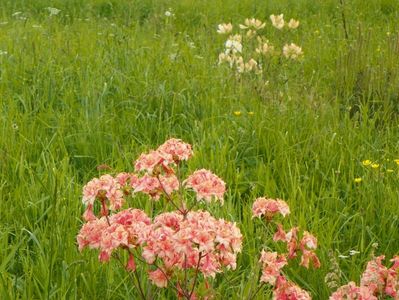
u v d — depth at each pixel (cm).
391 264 349
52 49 683
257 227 377
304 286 322
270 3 1102
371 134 516
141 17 1055
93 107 525
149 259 229
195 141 487
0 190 377
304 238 285
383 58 647
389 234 366
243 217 379
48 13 1055
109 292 303
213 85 600
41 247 320
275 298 252
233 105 547
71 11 1065
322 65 724
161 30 832
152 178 262
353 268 323
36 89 567
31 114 529
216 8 1059
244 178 443
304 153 466
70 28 848
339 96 606
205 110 546
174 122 540
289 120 516
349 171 436
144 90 572
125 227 238
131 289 304
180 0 1114
